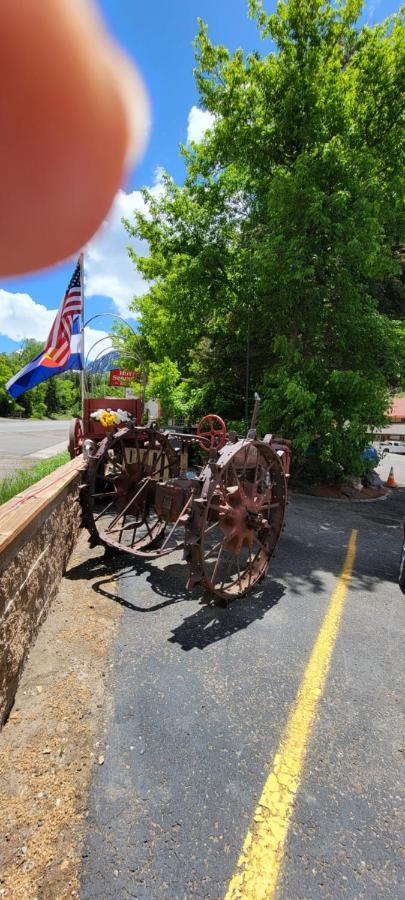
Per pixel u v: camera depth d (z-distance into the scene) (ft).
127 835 6.17
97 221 1.86
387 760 7.61
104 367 75.87
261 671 9.83
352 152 28.60
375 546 19.97
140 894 5.48
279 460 14.53
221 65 31.58
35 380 25.43
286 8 28.58
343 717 8.56
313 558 17.80
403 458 74.33
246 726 8.20
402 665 10.37
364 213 26.91
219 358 38.32
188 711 8.50
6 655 8.28
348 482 34.17
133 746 7.63
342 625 12.12
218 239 35.88
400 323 33.32
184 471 20.57
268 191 31.01
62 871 5.69
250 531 13.60
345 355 33.06
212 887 5.59
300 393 28.09
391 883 5.72
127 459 19.01
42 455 42.39
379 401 30.32
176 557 16.28
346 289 29.25
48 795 6.68
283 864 5.89
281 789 6.97
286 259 27.48
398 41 29.19
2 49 1.30
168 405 42.98
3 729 7.88
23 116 1.49
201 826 6.34
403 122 30.30
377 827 6.45
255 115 31.83
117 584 13.85
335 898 5.52
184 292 35.96
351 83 29.40
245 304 33.65
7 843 5.99
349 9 28.73
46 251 1.90
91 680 9.25
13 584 8.76
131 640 10.78
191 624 11.69
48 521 11.87
